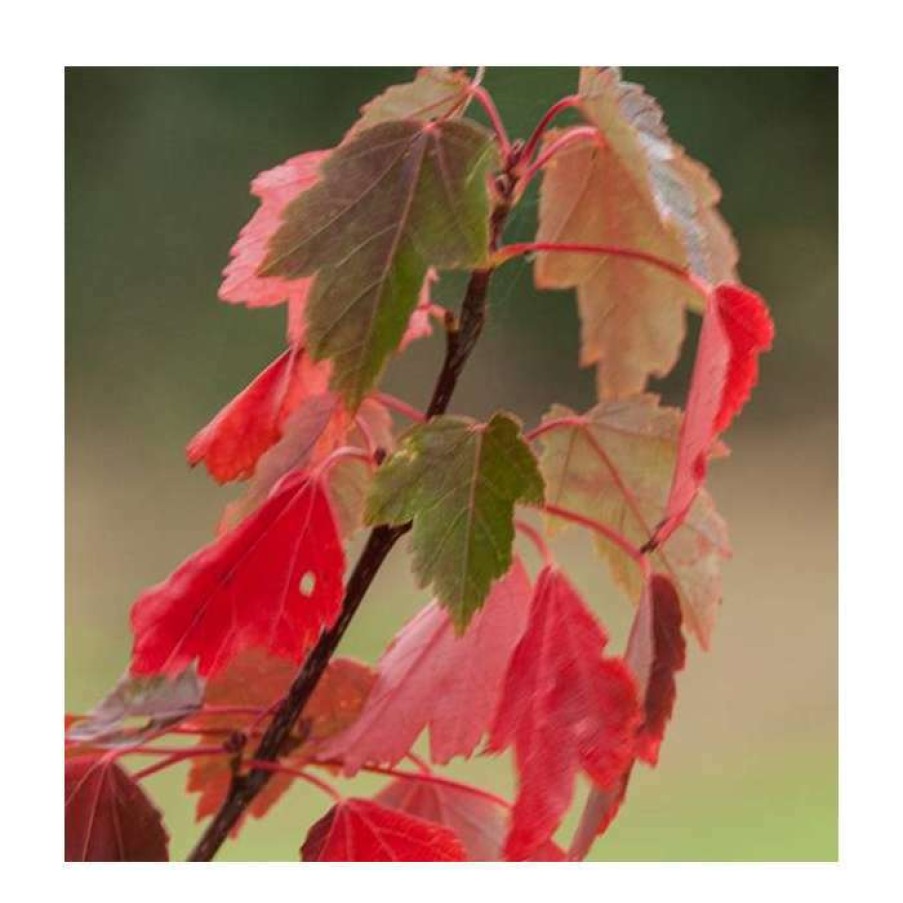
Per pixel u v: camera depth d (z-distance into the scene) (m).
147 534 3.64
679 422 1.23
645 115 1.19
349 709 1.24
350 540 1.25
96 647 3.09
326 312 1.17
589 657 1.18
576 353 3.66
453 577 1.16
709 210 1.20
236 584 1.19
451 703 1.22
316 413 1.23
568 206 1.24
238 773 1.22
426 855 1.21
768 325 1.17
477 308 1.20
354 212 1.17
